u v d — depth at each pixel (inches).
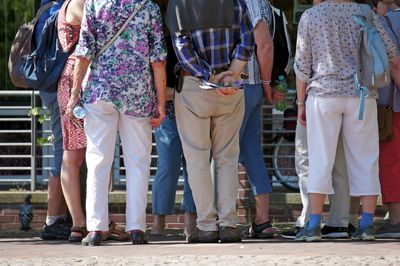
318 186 674.2
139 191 664.4
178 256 596.4
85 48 639.8
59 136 723.4
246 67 708.0
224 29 652.1
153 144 953.5
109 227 711.7
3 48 1053.2
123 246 659.4
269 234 722.8
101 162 653.3
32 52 698.2
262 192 722.8
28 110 1022.4
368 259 579.5
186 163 679.7
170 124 734.5
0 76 1050.1
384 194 712.4
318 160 674.8
